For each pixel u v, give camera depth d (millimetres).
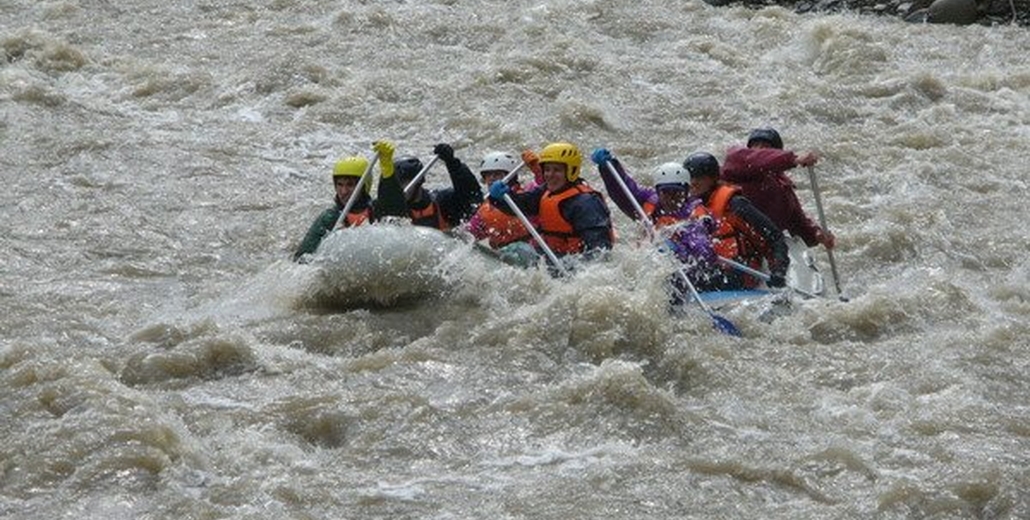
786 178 39375
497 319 34719
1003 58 66688
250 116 58094
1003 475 27516
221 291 38969
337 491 27047
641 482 27484
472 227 38312
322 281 36125
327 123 57312
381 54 65812
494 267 36438
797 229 39031
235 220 46219
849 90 61375
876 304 36688
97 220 45406
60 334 35156
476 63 64500
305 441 29484
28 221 45031
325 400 30609
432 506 26500
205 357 32719
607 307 33969
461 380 32094
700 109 59156
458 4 73438
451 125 56969
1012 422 30406
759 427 30172
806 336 35250
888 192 50375
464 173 39312
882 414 30828
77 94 59406
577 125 56781
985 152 54938
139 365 32375
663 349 33406
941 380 32594
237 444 28781
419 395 30922
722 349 33688
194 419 29844
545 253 36812
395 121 57625
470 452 28875
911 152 54250
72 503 26406
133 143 53500
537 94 60438
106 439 28125
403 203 37219
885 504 26750
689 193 37375
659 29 70125
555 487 27281
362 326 35125
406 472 27984
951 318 36969
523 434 29547
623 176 38500
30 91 57656
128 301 38312
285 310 36469
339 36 68000
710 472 27953
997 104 60562
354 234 36000
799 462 28297
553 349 33469
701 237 36438
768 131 40375
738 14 72000
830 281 41375
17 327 35625
